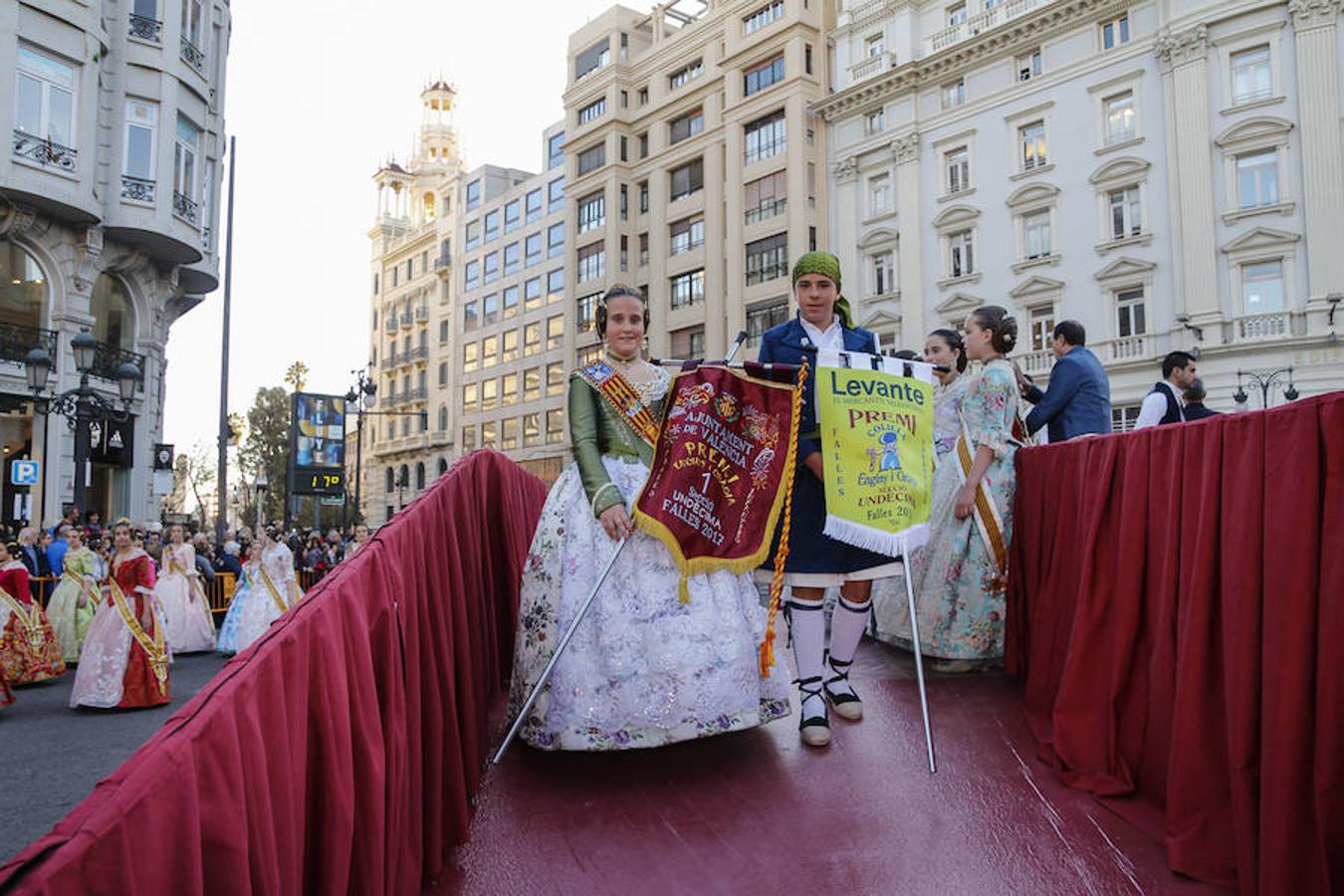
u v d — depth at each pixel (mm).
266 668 1171
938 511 4035
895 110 31922
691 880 1886
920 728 3006
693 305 39812
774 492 2777
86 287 19312
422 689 1960
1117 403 26000
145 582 8055
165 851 893
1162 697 2211
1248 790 1751
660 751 2789
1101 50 26906
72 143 18391
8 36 17031
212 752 998
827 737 2822
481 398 59062
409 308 68312
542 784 2506
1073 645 2555
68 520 13047
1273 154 23625
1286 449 1722
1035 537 3539
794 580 2975
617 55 45156
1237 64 24266
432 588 2158
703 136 39312
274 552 11562
